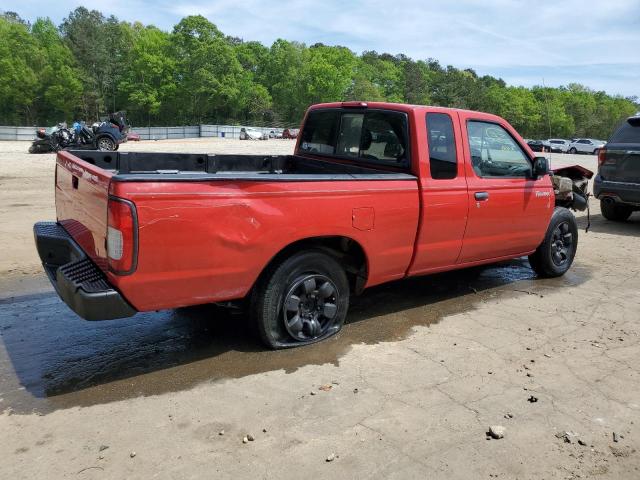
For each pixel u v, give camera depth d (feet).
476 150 16.57
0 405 10.73
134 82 279.08
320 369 12.51
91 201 11.71
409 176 14.65
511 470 9.05
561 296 18.62
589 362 13.25
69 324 15.16
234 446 9.47
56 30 294.87
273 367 12.57
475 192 16.26
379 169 15.94
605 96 259.19
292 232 12.45
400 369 12.61
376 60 443.73
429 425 10.29
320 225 12.90
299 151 19.61
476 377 12.30
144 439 9.62
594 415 10.84
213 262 11.49
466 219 16.15
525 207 18.02
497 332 15.11
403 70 413.80
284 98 329.72
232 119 296.92
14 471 8.70
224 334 14.53
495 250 17.78
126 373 12.19
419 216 14.93
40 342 13.89
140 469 8.79
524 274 21.53
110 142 74.59
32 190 40.73
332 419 10.40
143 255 10.59
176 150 90.68
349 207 13.37
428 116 15.24
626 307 17.53
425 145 14.99
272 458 9.16
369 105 16.38
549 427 10.36
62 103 265.95
